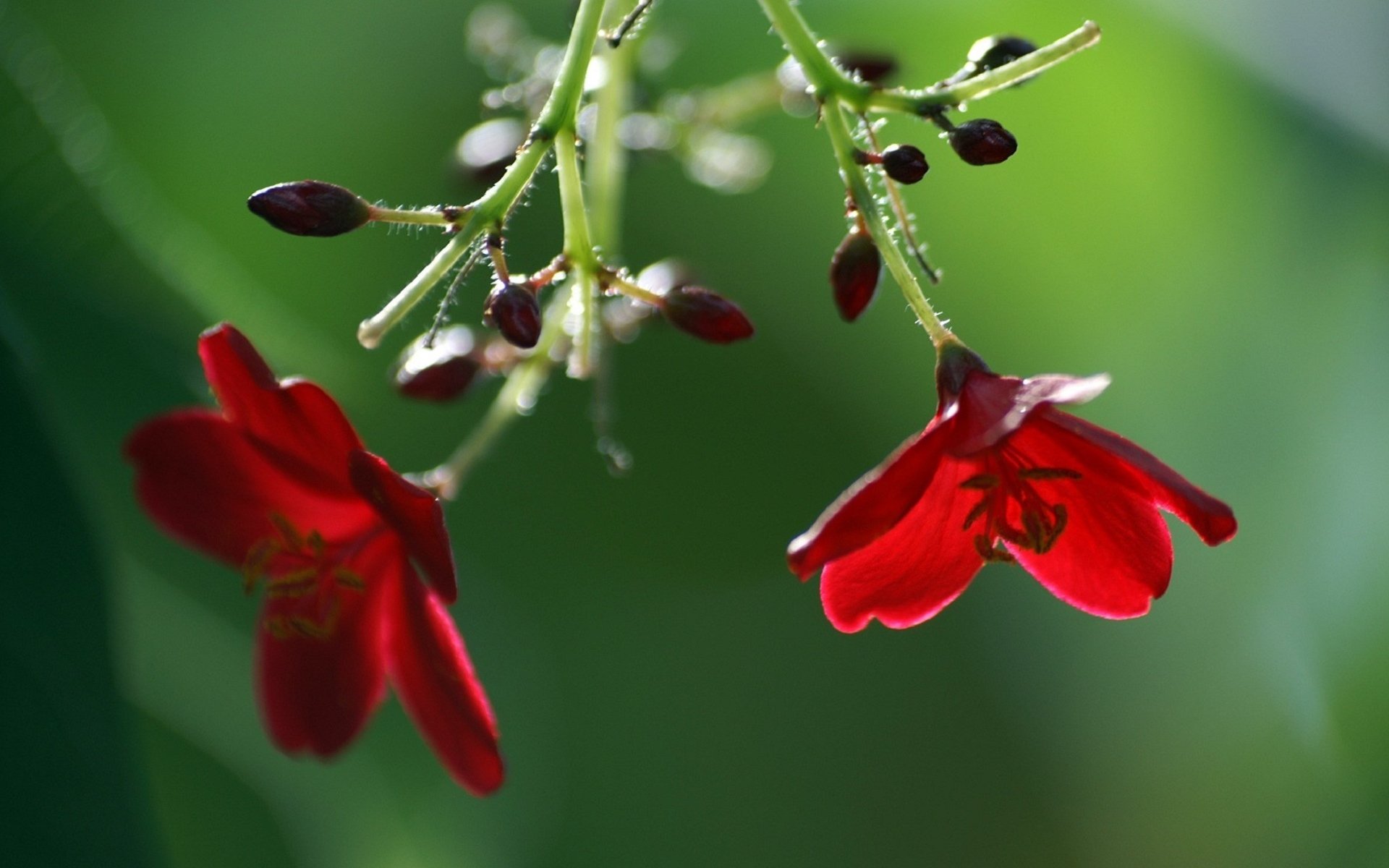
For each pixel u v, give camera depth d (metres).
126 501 0.32
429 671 0.31
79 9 0.33
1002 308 0.36
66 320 0.31
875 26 0.34
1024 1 0.34
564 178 0.30
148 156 0.34
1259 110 0.34
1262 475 0.36
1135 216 0.35
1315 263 0.35
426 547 0.30
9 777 0.29
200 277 0.32
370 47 0.34
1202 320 0.35
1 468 0.29
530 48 0.34
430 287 0.30
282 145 0.34
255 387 0.30
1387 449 0.35
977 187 0.35
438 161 0.35
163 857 0.29
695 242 0.36
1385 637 0.35
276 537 0.31
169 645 0.32
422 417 0.36
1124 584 0.31
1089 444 0.30
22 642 0.29
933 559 0.31
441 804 0.32
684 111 0.34
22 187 0.31
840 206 0.36
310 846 0.32
